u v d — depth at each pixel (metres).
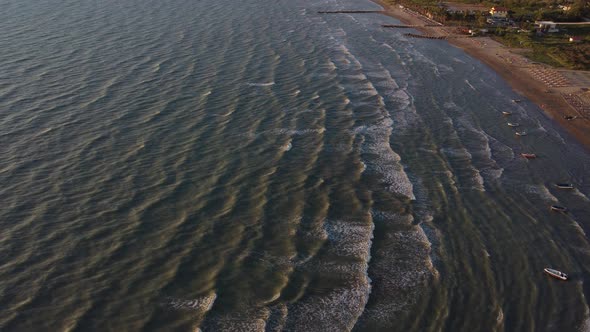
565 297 31.33
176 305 29.30
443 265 33.56
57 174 41.16
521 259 34.47
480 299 30.94
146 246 33.84
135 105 53.66
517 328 29.02
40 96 54.53
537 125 55.34
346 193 40.75
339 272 32.44
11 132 47.03
